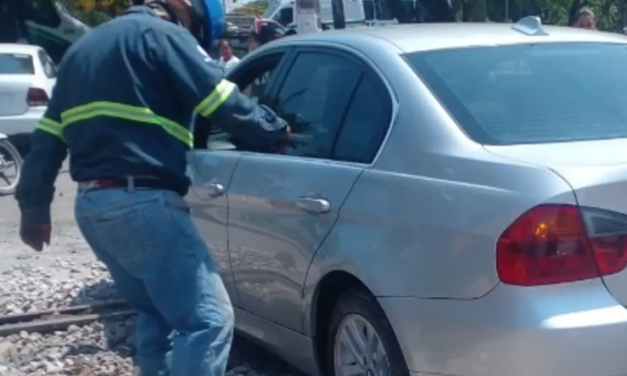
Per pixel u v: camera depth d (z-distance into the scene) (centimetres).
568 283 423
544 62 531
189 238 450
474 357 439
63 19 2461
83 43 461
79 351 721
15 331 766
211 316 448
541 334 417
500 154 455
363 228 495
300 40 605
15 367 696
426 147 475
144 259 447
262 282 581
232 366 675
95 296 872
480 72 512
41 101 1625
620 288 427
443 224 451
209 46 498
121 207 443
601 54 550
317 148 545
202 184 626
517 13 1927
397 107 499
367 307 491
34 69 1636
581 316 419
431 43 534
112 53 451
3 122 1609
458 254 444
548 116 490
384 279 474
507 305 426
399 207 474
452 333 446
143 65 448
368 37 554
